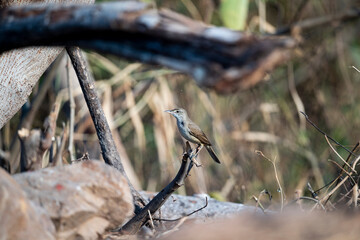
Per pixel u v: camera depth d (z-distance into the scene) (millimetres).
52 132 10133
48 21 5133
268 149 18031
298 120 19125
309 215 6242
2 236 5469
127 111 17906
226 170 17344
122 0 5309
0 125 8008
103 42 5082
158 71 16781
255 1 18875
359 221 5590
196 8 18266
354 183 8672
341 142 15656
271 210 9461
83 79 8672
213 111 17953
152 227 7586
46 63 7910
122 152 15820
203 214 9289
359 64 19062
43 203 6430
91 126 14297
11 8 5324
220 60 4664
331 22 4773
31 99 15289
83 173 6777
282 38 4703
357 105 19062
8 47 5566
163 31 4789
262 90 19078
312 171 16969
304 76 20156
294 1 19328
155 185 17188
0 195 5508
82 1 7539
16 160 13359
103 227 6742
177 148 17375
